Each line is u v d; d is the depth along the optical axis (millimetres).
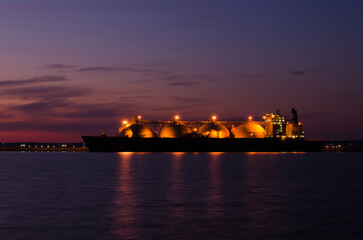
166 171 108188
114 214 45438
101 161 168375
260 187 70688
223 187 70438
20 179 85500
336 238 35781
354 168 122750
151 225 40344
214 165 136375
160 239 35406
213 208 49281
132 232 37625
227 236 36406
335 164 146750
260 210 48094
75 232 37562
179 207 49906
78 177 90062
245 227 39656
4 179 85438
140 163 149875
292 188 69375
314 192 64125
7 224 40594
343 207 50188
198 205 51344
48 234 36875
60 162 163625
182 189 67312
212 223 41281
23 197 57781
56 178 87688
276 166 131625
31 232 37562
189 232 37719
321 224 40875
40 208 48906
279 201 54719
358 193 62969
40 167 128625
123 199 55969
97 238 35656
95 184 75125
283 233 37438
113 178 87375
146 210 47812
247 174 98438
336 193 63031
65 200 54938
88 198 56844
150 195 59938
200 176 92562
